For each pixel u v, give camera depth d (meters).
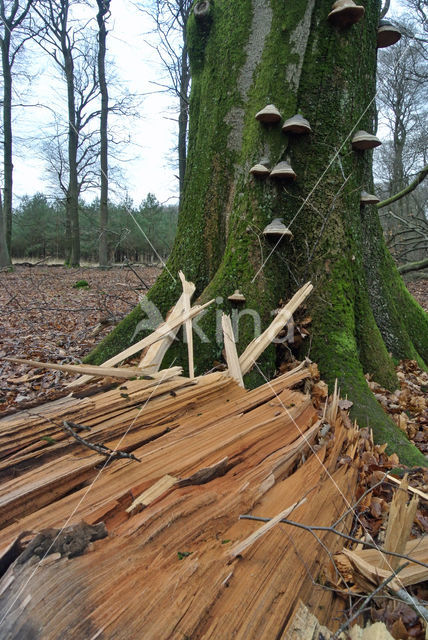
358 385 2.91
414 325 4.34
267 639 1.15
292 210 3.54
